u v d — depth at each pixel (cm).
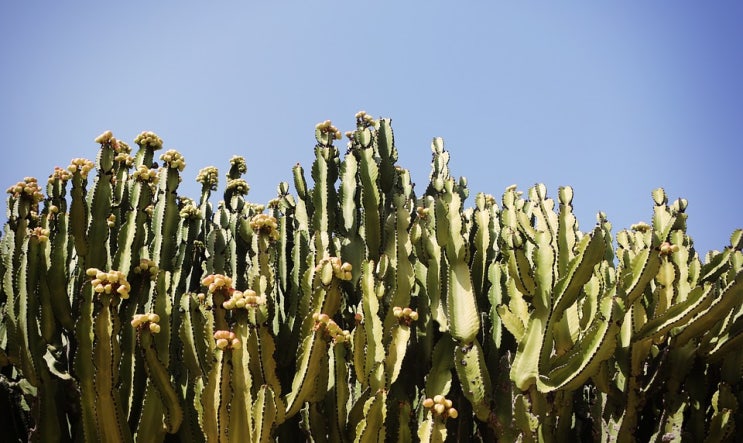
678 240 321
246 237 332
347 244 325
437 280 303
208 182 385
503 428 276
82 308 258
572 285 277
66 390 269
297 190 342
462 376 282
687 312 279
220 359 254
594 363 266
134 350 266
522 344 280
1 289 308
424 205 355
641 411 296
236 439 248
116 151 313
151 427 255
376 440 260
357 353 278
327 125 342
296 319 292
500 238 347
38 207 333
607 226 382
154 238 317
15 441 273
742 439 282
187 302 280
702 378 290
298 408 262
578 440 282
